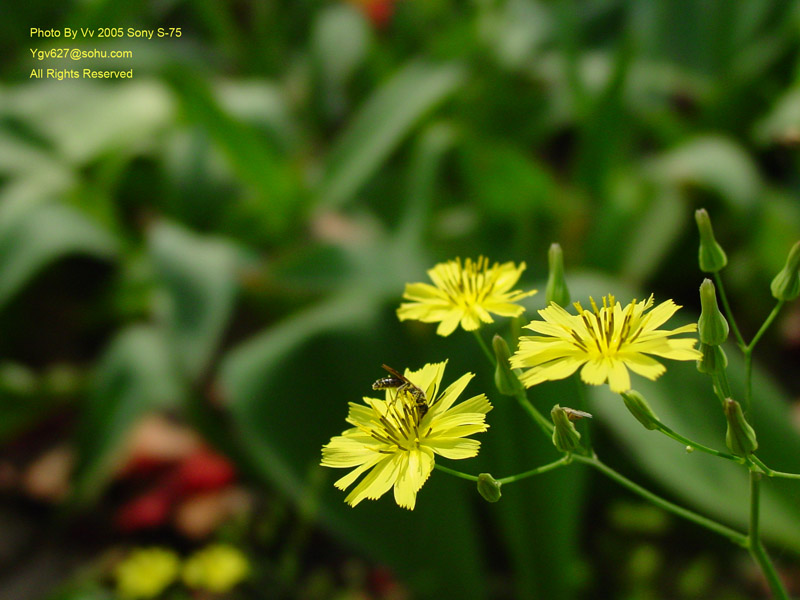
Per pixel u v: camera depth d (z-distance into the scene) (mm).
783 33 400
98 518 310
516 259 281
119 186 422
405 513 215
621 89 316
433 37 500
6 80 457
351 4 528
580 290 246
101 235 363
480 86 431
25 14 509
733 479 208
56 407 345
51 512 316
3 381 320
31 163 372
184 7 584
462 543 211
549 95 431
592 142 329
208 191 381
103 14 433
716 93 406
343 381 235
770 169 400
